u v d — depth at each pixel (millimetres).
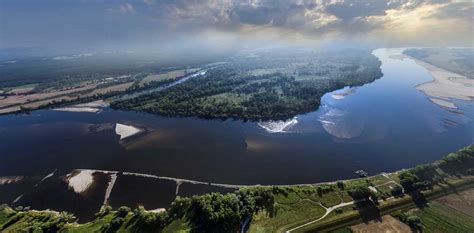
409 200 76000
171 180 96688
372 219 69938
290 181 94625
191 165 106188
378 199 77000
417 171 86250
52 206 86312
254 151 115500
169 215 71938
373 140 121688
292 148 117062
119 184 95250
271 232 66062
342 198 78062
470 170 87312
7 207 81812
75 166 108750
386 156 108688
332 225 68000
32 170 107188
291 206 75250
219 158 110875
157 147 122000
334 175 97188
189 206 73812
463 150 96312
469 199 75938
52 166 109562
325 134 129125
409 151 112062
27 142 132750
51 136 138875
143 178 98375
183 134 135125
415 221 67500
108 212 78562
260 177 97188
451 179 84000
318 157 109188
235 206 70875
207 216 68188
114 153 117688
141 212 72938
